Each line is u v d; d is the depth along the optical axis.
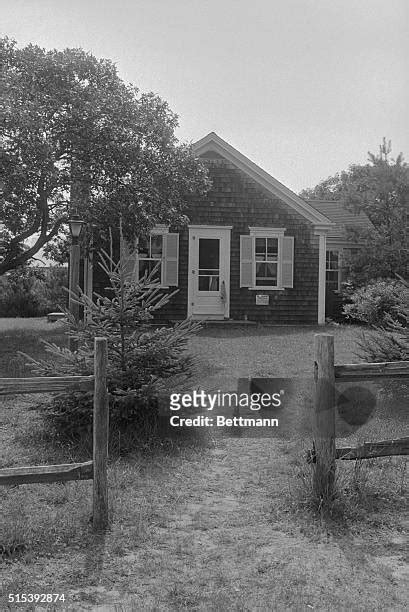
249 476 6.31
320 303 21.39
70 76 14.80
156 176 15.55
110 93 15.20
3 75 13.73
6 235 16.62
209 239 20.75
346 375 5.44
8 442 7.30
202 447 7.26
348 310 18.59
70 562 4.40
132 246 16.16
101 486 4.89
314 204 28.95
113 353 7.42
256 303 21.03
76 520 5.01
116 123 14.70
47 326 21.66
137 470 6.31
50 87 14.62
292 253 21.19
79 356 7.44
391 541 4.79
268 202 21.03
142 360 7.41
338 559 4.49
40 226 16.53
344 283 22.36
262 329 19.08
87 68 14.95
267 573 4.28
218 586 4.10
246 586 4.11
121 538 4.77
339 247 24.17
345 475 5.69
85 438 7.08
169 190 15.79
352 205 23.59
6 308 30.11
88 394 7.11
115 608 3.81
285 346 14.73
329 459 5.29
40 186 14.28
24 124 13.02
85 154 14.60
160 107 15.89
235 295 20.92
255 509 5.41
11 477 4.67
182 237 20.59
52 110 14.27
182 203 17.42
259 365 11.95
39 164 13.50
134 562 4.42
